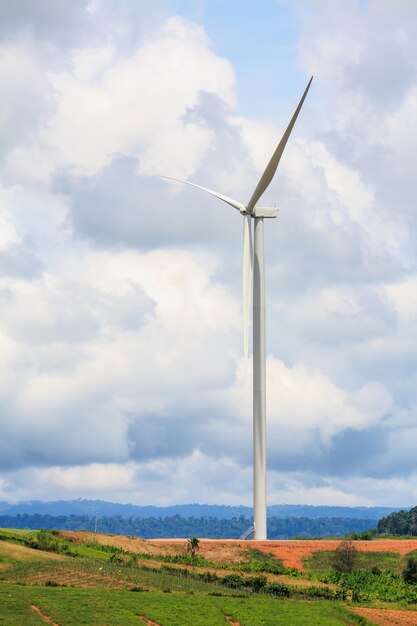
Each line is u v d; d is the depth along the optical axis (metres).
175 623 100.44
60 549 136.88
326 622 106.31
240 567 146.12
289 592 126.62
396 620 110.88
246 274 142.25
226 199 146.12
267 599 118.44
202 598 114.38
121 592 112.94
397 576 148.62
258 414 150.25
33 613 98.62
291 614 109.00
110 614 101.06
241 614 107.31
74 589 112.19
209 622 101.94
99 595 109.56
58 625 96.00
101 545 147.62
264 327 149.75
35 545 136.62
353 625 107.06
